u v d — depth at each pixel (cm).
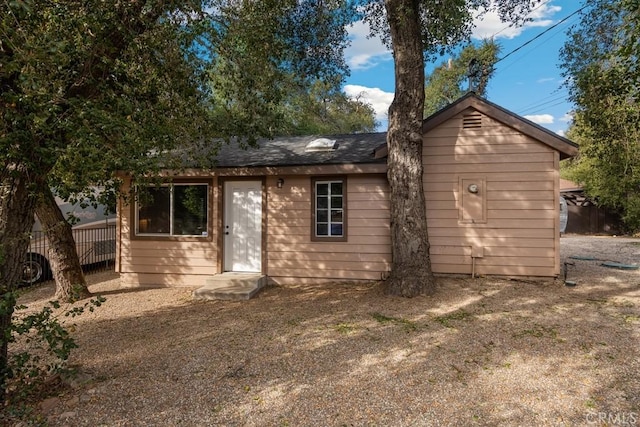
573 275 760
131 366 383
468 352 394
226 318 559
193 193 820
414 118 634
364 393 314
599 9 722
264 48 625
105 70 397
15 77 289
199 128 608
